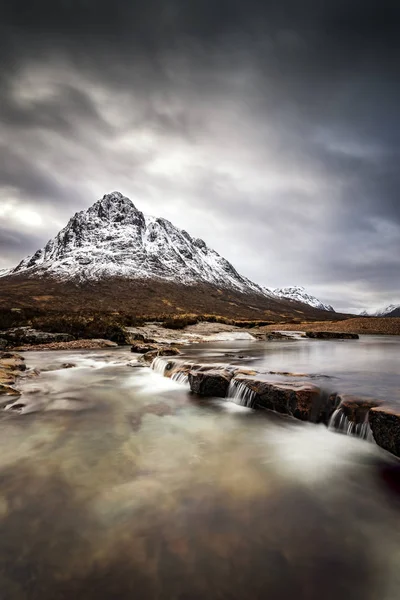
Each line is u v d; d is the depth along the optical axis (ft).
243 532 13.66
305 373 40.83
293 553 12.48
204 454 21.59
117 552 12.39
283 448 22.58
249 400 32.50
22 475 18.49
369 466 19.92
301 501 16.08
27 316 116.78
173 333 138.82
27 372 50.37
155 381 46.55
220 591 10.66
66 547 12.62
